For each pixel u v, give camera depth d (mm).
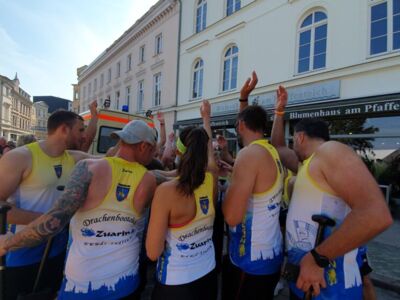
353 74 7730
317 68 8641
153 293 1708
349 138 7887
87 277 1485
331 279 1388
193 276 1635
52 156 2037
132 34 19453
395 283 3664
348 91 7883
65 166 2088
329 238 1268
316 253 1304
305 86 8875
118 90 22188
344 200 1307
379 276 3879
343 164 1293
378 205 1139
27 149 1961
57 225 1391
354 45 7664
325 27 8461
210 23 12703
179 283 1604
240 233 1817
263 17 10203
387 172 7238
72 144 2131
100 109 6883
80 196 1452
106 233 1533
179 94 14695
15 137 65375
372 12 7414
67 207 1417
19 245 1420
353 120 7828
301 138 1757
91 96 28641
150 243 1577
